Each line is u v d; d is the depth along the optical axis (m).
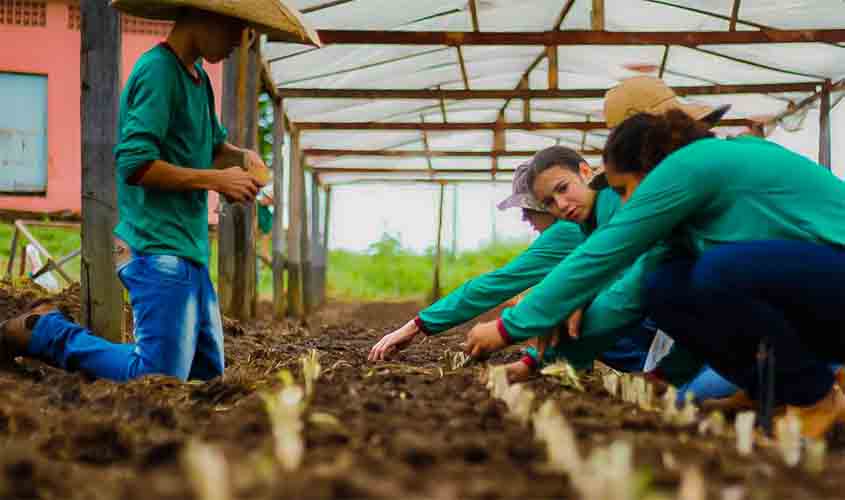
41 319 4.09
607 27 11.15
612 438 2.45
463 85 13.59
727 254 3.03
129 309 6.32
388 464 2.04
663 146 3.24
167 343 3.99
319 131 15.18
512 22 10.81
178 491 1.80
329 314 16.23
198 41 4.13
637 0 9.99
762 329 3.01
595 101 14.09
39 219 12.91
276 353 5.74
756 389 3.18
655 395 3.60
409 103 14.05
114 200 4.89
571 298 3.25
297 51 10.48
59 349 4.06
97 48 4.86
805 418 3.10
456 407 2.85
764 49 10.90
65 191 13.66
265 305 16.06
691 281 3.13
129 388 3.59
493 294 4.28
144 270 4.04
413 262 25.03
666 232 3.13
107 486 2.03
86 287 4.89
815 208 3.04
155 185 3.99
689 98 13.20
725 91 12.19
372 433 2.40
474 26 10.71
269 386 3.62
